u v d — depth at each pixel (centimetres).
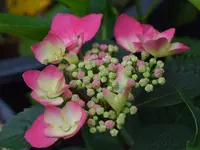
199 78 34
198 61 36
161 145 32
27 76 31
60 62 33
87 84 31
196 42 40
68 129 29
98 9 42
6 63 64
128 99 30
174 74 35
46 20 37
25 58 63
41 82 30
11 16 36
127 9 61
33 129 30
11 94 64
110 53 34
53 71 30
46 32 36
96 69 32
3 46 67
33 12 62
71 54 32
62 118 29
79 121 29
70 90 32
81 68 32
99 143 38
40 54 32
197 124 29
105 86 31
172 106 38
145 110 38
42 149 52
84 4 38
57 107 31
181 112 37
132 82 30
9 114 55
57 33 33
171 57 41
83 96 32
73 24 33
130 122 37
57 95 30
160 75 31
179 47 31
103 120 31
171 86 34
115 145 38
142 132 33
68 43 33
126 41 33
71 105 29
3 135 33
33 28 35
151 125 33
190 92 34
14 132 33
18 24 35
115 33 33
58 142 53
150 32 33
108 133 38
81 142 53
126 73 31
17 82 63
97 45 34
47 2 61
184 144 32
